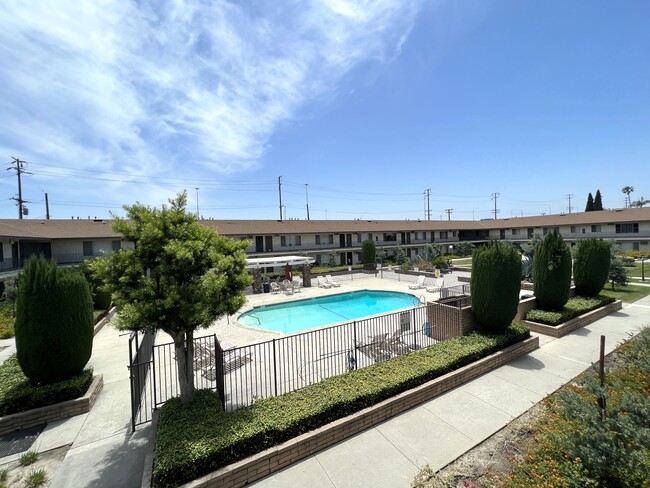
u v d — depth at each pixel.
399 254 43.38
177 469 4.35
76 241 27.14
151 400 7.44
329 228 43.16
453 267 31.56
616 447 3.95
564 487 4.05
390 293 22.86
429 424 6.01
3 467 5.26
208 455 4.55
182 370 5.93
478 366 7.97
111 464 5.27
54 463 5.35
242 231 36.28
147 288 5.26
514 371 8.22
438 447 5.36
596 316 12.77
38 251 25.83
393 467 4.95
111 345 11.57
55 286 6.88
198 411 5.64
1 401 6.34
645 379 6.33
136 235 5.39
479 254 9.60
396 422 6.10
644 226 39.56
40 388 6.74
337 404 5.80
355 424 5.79
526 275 19.75
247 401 7.11
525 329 9.86
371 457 5.18
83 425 6.43
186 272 5.51
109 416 6.77
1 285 21.05
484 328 9.87
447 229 53.78
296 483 4.69
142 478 4.64
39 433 6.17
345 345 10.53
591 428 4.21
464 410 6.45
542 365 8.55
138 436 6.05
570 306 12.70
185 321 5.38
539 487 4.10
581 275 14.68
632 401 4.36
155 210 5.59
